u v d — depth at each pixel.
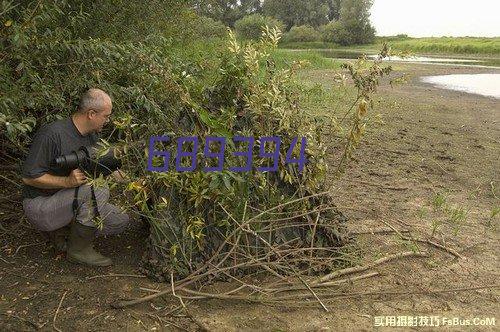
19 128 3.33
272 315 3.29
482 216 5.07
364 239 4.39
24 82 4.07
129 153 3.79
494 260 4.17
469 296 3.62
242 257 3.72
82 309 3.25
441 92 15.30
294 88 4.65
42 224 3.61
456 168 6.63
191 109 3.86
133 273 3.66
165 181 3.57
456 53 49.62
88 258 3.71
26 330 3.03
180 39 8.02
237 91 3.97
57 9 4.22
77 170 3.51
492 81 19.86
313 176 3.95
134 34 6.27
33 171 3.48
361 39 59.06
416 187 5.82
